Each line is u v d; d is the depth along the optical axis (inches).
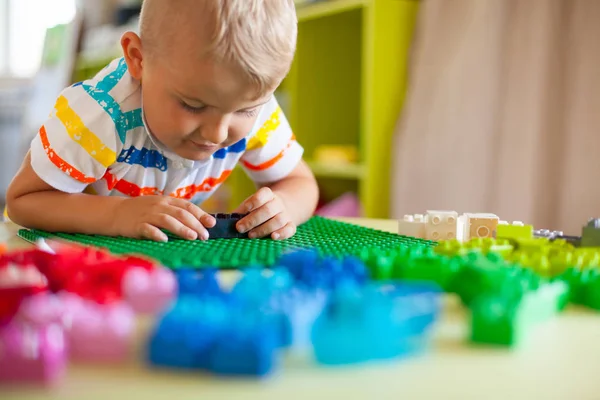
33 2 168.1
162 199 32.0
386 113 76.9
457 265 19.7
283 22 29.9
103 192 39.6
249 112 32.1
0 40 168.7
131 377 12.5
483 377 13.3
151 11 31.2
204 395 11.8
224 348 12.6
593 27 60.0
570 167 61.8
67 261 18.5
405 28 77.0
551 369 13.9
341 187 94.5
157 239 29.3
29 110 144.7
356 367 13.6
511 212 64.9
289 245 28.0
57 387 12.0
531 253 24.9
